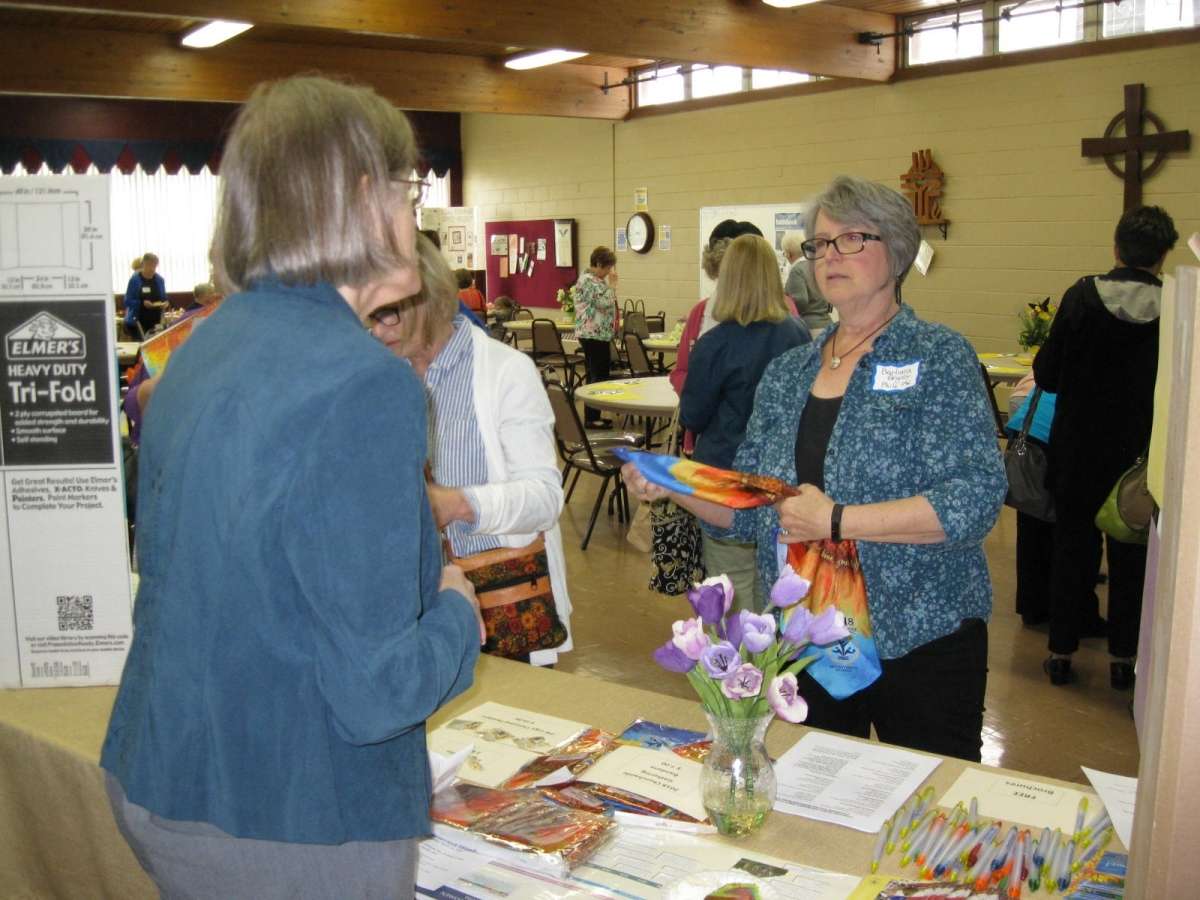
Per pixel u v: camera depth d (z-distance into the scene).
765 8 7.72
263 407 0.84
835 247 1.75
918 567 1.73
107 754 1.00
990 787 1.37
